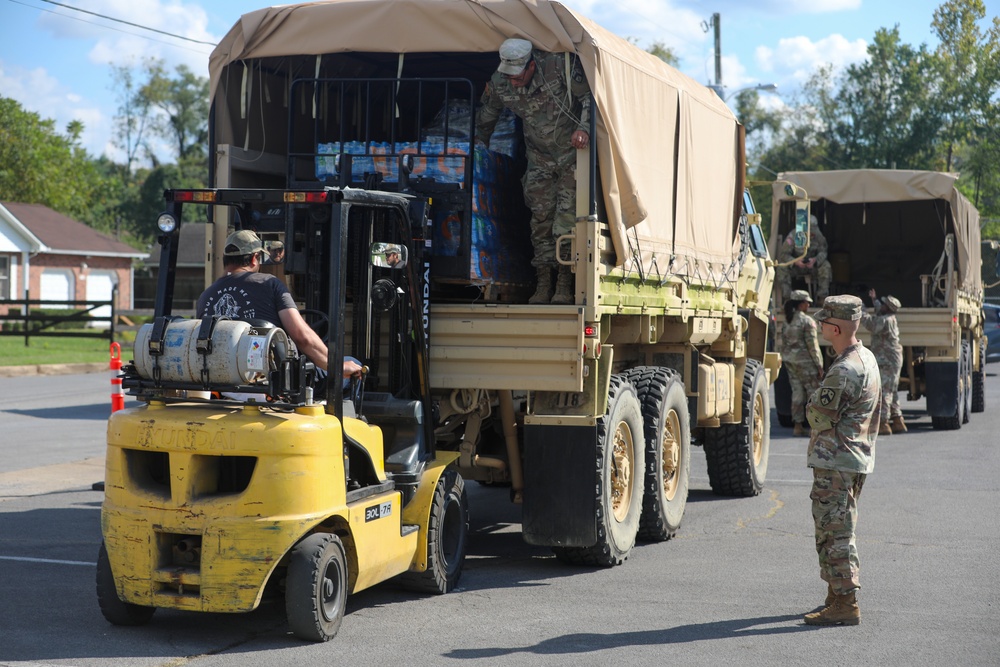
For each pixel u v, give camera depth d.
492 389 12.45
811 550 14.27
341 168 12.53
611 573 12.91
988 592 11.91
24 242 80.81
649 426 14.45
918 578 12.57
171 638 9.96
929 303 30.23
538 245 12.73
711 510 17.50
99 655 9.41
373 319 12.28
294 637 10.02
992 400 39.41
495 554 14.15
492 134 13.56
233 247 10.44
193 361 9.49
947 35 110.31
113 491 9.84
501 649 9.71
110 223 164.25
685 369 16.22
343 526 10.11
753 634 10.27
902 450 24.77
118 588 9.78
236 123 13.62
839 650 9.76
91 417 28.92
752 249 20.88
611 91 12.40
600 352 12.34
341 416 10.02
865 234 32.53
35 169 116.88
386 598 11.60
